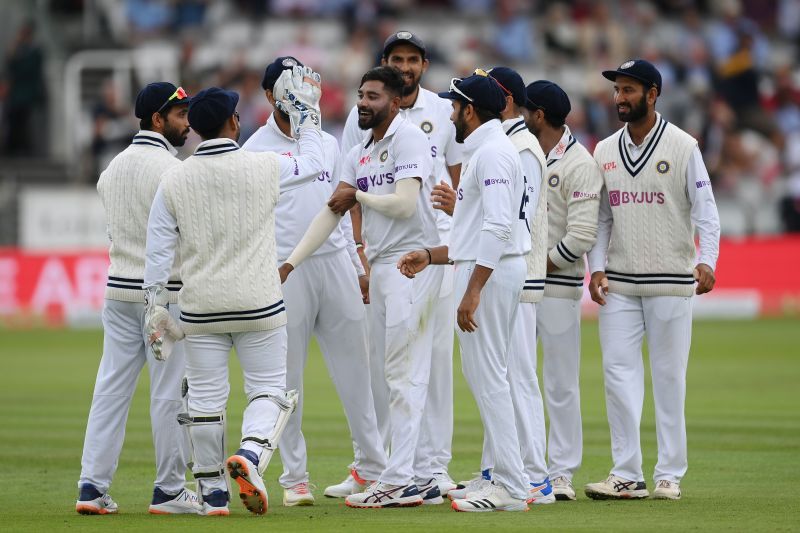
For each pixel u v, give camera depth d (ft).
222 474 86.12
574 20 355.15
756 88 329.93
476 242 87.10
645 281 97.04
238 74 322.96
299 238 98.07
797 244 287.48
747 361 205.26
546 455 117.50
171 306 88.84
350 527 79.20
